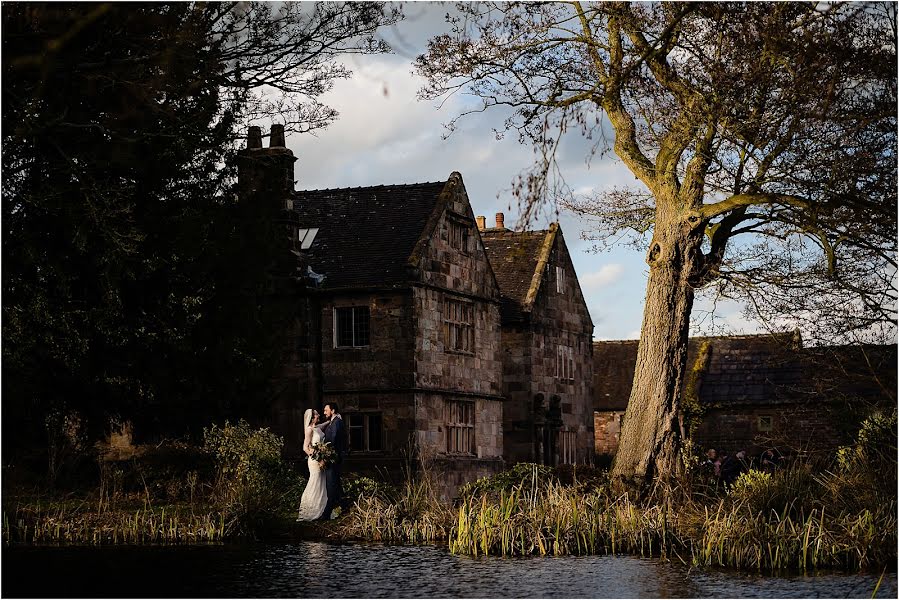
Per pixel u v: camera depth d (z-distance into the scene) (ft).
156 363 80.89
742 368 140.87
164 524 67.97
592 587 48.57
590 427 148.25
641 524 63.87
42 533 66.39
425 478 81.51
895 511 58.34
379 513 72.08
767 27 60.90
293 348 111.14
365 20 66.28
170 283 79.92
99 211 63.93
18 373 70.90
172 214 78.43
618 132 82.84
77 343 70.85
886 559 54.75
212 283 82.74
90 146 66.13
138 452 90.33
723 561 56.08
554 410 134.21
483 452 120.47
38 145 63.52
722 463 101.71
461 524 63.16
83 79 61.62
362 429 109.91
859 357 70.23
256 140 94.99
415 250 110.52
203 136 74.38
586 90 73.51
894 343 68.74
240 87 68.44
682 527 64.95
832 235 70.74
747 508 62.13
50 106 61.00
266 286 90.68
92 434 82.84
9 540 64.18
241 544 65.36
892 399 68.28
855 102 60.90
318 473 75.41
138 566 55.21
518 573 53.06
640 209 90.63
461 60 71.26
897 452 63.52
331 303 111.45
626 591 47.42
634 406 80.84
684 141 73.87
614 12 68.08
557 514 64.59
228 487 73.20
